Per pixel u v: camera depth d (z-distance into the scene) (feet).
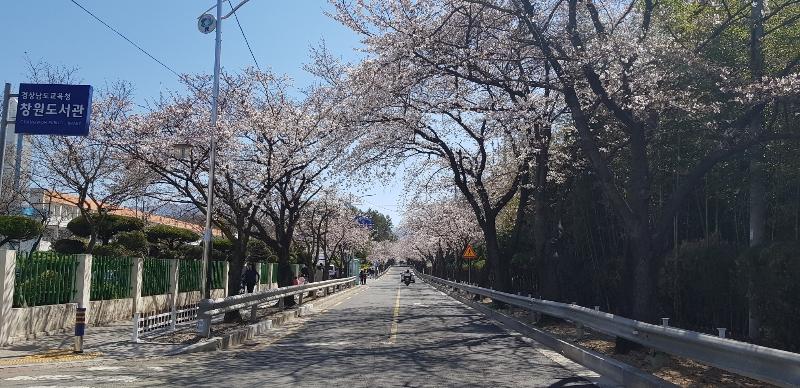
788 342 36.24
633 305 40.34
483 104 67.67
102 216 85.46
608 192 42.04
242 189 71.00
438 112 65.72
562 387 31.81
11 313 46.62
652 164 54.19
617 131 57.62
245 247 65.67
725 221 55.98
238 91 69.67
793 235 42.75
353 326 64.39
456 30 52.21
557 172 71.41
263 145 68.03
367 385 31.99
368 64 54.85
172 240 101.91
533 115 58.29
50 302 52.85
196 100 69.15
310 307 85.51
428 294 140.36
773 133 39.17
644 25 44.52
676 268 51.42
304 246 167.94
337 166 77.51
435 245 217.56
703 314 51.52
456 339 52.95
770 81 38.42
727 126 42.55
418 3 53.42
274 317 66.59
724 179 47.65
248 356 43.34
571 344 43.50
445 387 31.53
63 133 47.09
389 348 47.03
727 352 24.52
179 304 78.18
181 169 66.44
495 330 60.85
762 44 45.32
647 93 43.60
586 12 52.60
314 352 45.11
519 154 71.92
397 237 440.45
